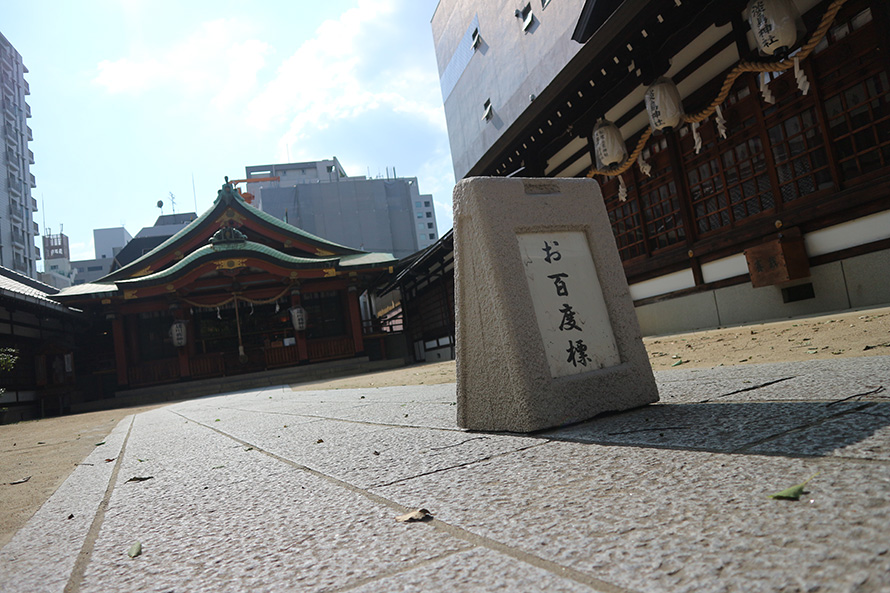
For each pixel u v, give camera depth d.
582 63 8.31
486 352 2.71
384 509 1.55
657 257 9.58
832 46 6.21
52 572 1.35
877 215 6.09
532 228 2.78
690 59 8.24
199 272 21.78
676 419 2.28
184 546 1.44
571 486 1.51
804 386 2.65
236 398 12.39
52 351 19.03
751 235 7.59
